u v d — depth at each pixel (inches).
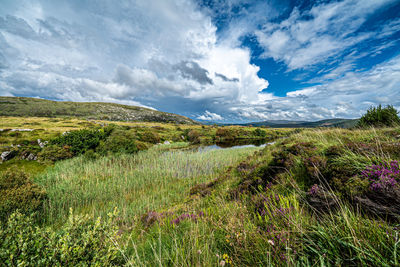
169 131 2561.5
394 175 82.8
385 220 70.4
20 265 72.7
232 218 110.7
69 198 314.7
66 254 84.0
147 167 574.9
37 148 682.8
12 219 100.0
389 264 51.3
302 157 177.2
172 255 101.2
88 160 613.6
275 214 100.7
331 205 92.0
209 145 1622.8
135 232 186.7
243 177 248.7
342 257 60.5
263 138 2662.4
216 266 83.4
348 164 117.8
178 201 297.3
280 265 67.9
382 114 289.4
